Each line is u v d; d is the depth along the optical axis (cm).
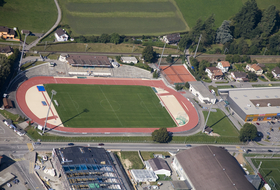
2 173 18938
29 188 18438
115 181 19475
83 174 19075
